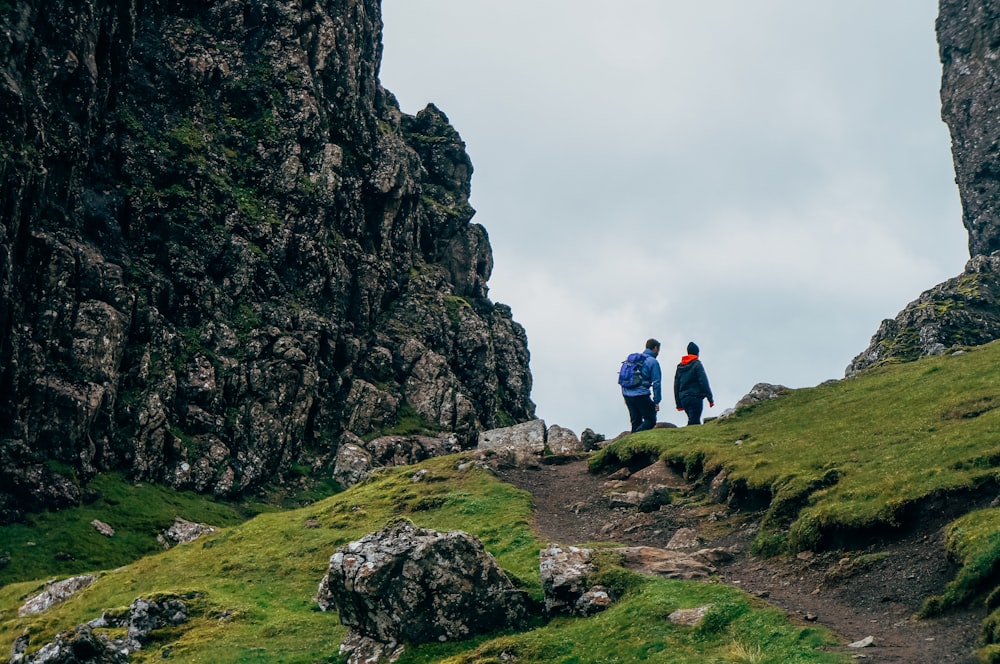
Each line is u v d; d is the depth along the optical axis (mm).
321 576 39062
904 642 21062
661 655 22969
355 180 107062
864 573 26125
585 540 37094
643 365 50594
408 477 51781
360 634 29719
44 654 32969
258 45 103562
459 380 110125
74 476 68125
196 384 80500
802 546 29516
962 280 93312
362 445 90125
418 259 120188
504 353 125500
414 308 108938
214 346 84125
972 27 105812
